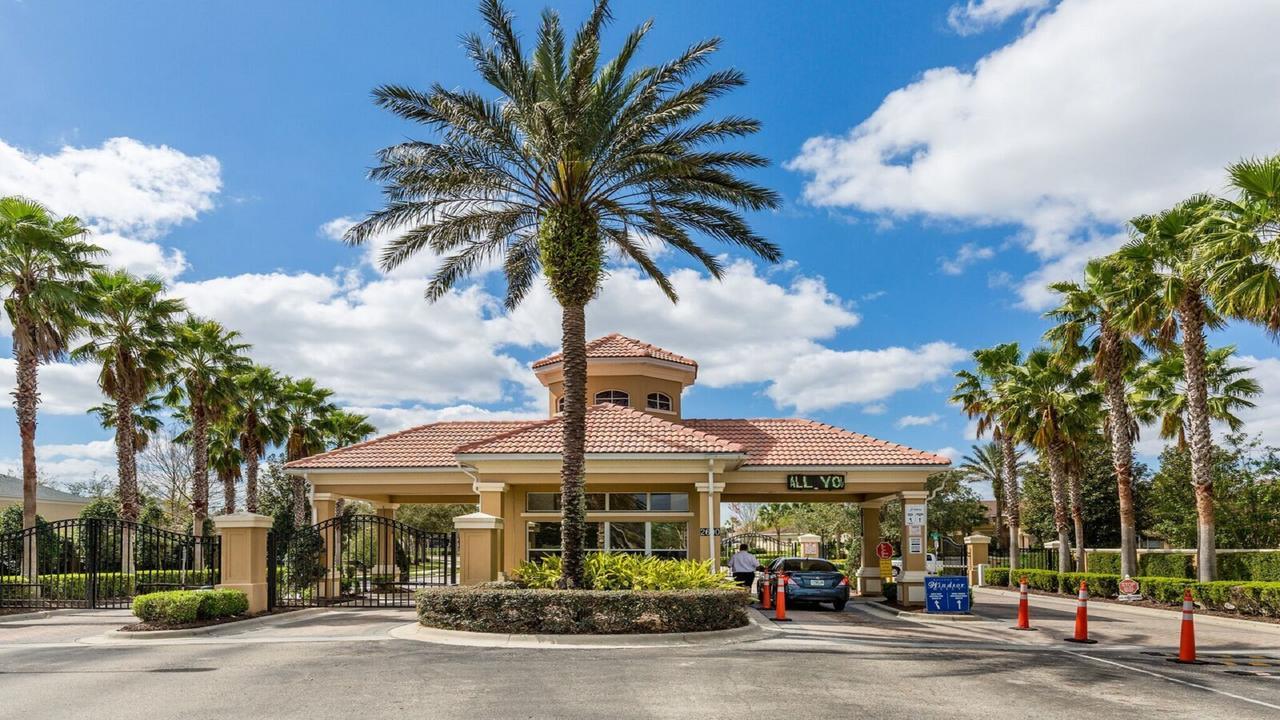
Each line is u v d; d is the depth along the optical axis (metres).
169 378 34.66
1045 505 51.88
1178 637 17.09
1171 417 35.12
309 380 43.81
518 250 22.05
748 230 19.59
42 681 10.65
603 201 19.03
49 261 25.56
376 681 10.52
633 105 18.12
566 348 18.02
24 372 24.95
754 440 25.45
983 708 9.27
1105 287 29.73
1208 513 24.06
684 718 8.55
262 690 9.96
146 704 9.20
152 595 16.27
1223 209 21.77
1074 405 34.19
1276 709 9.55
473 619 14.96
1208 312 25.17
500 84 18.14
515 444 22.12
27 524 24.59
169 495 49.88
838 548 58.41
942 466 22.92
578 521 17.31
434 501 29.39
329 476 24.42
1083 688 10.64
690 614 14.97
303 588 21.16
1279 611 19.86
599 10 17.64
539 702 9.27
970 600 20.31
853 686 10.44
